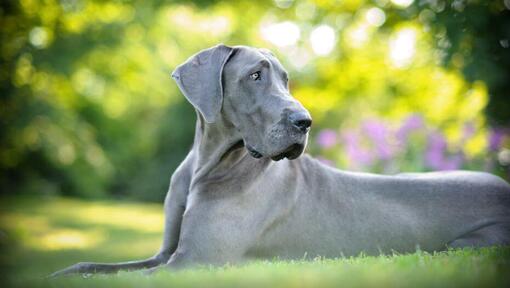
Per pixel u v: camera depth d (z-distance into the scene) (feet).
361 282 11.63
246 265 15.52
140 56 65.21
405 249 18.30
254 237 17.15
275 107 16.43
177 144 95.81
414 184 19.01
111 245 43.93
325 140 42.78
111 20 57.31
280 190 17.63
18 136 67.10
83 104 83.10
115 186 101.71
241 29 62.39
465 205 18.67
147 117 102.99
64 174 88.63
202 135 18.03
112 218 65.00
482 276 12.03
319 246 18.06
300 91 57.26
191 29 69.31
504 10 34.53
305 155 18.93
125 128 102.58
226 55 17.38
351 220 18.24
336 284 11.49
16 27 55.67
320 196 18.24
